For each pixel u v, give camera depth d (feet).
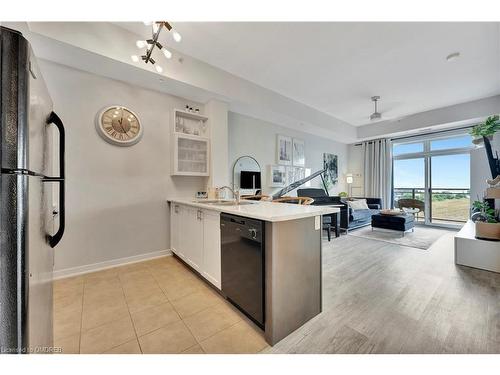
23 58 2.19
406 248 11.68
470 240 8.91
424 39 8.39
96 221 8.61
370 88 12.75
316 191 17.76
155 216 10.07
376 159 21.03
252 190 14.44
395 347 4.49
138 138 9.46
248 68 10.52
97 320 5.41
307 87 12.58
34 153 2.52
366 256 10.37
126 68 8.18
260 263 4.77
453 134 17.08
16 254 2.16
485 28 7.77
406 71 10.78
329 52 9.22
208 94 10.50
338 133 18.71
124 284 7.39
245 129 14.23
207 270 6.92
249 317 5.45
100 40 7.35
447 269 8.71
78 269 8.21
